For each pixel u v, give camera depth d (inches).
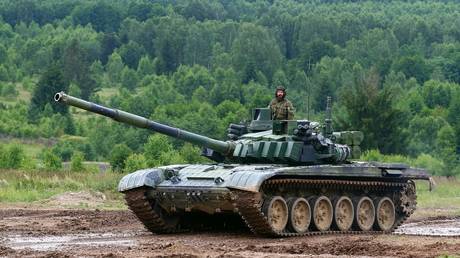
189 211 1138.7
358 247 927.7
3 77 5900.6
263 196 1065.5
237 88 4650.6
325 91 4419.3
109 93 5570.9
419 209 1691.7
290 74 5157.5
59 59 5807.1
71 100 1011.3
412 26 6294.3
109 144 3430.1
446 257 834.2
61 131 4133.9
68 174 2016.5
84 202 1659.7
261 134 1170.6
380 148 3292.3
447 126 3425.2
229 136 1202.6
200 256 844.6
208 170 1115.3
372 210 1216.2
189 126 3321.9
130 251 894.4
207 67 5876.0
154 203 1138.0
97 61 6058.1
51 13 7726.4
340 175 1136.8
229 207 1087.6
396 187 1259.8
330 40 5753.0
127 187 1113.4
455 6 7805.1
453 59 5521.7
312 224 1130.0
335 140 1194.0
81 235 1117.1
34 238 1070.4
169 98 4724.4
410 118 3816.4
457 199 1921.8
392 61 5329.7
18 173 1974.7
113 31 7204.7
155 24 6579.7
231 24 6131.9
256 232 1079.6
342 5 7795.3
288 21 6161.4
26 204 1603.1
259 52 5344.5
